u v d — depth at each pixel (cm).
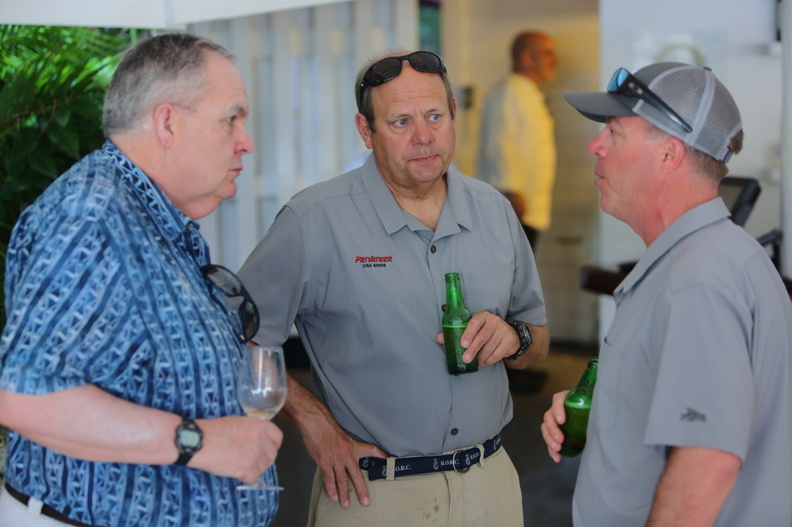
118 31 327
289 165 512
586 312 604
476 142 609
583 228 596
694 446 133
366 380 205
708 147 147
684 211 150
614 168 154
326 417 204
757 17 461
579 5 577
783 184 344
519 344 210
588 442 155
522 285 227
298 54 504
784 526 143
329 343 210
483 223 217
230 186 159
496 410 213
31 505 144
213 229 514
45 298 132
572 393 178
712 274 138
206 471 143
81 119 291
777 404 143
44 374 130
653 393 142
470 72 605
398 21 502
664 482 136
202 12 244
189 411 145
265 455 148
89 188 140
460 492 204
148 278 141
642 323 146
